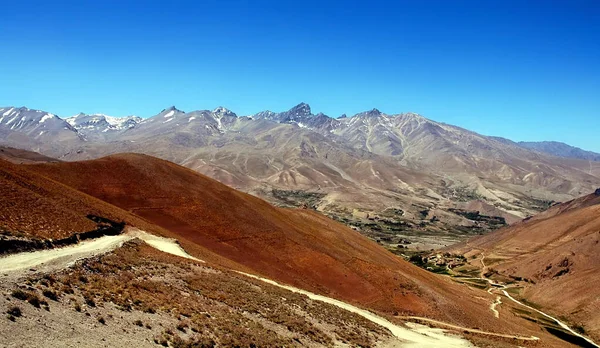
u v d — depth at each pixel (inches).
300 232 3954.2
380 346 1769.2
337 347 1542.8
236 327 1289.4
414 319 2844.5
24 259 1262.3
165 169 3836.1
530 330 3713.1
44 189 2180.1
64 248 1562.5
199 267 1895.9
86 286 1146.0
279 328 1487.5
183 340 1044.5
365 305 2871.6
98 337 892.0
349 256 3777.1
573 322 4660.4
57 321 886.4
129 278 1358.3
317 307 2009.1
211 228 3230.8
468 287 5713.6
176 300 1326.3
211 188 3949.3
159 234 2497.5
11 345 729.6
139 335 981.8
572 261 6402.6
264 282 2202.3
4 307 837.2
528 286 6446.9
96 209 2326.5
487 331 3041.3
